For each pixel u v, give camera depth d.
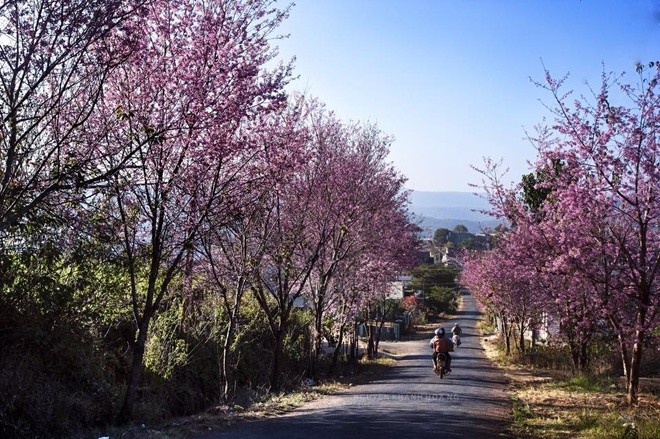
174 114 10.37
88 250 10.92
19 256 10.03
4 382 8.91
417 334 59.09
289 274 18.23
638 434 9.09
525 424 10.56
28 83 8.73
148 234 11.38
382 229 24.52
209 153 10.76
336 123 20.08
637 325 12.22
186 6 10.88
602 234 12.69
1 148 9.12
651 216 11.91
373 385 18.08
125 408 10.63
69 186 9.17
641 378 18.80
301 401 13.84
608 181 12.20
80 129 9.84
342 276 22.62
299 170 15.44
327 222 19.69
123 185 9.96
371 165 22.20
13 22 8.40
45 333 10.19
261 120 12.70
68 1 8.44
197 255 15.05
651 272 12.30
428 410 11.96
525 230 14.35
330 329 24.28
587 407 12.06
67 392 10.38
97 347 12.14
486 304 35.69
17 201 8.82
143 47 9.94
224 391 15.02
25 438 8.76
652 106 11.87
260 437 8.92
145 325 10.92
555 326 30.58
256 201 13.33
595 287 12.98
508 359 29.22
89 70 9.56
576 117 12.41
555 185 13.40
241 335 17.66
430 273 86.44
